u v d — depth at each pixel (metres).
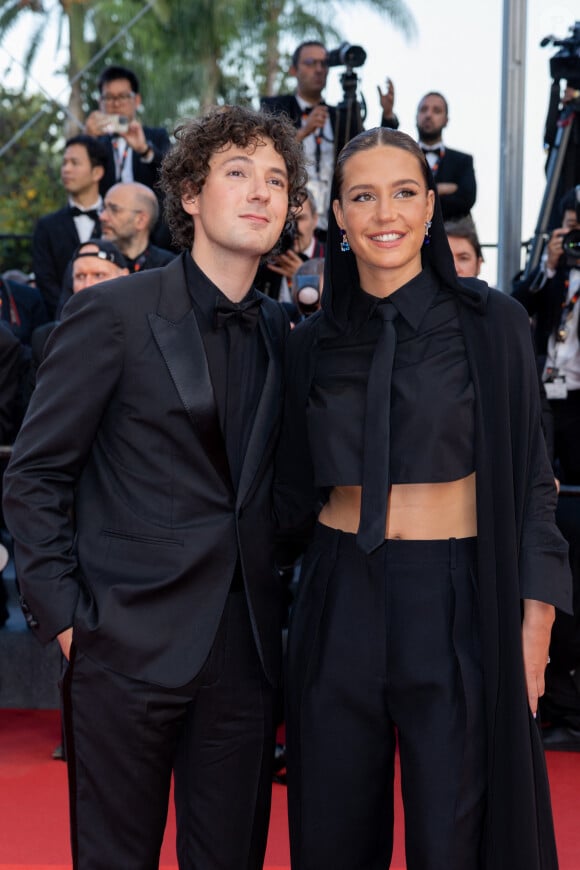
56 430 1.87
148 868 1.92
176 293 1.92
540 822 1.91
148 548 1.85
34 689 3.87
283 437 2.06
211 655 1.88
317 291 3.56
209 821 1.93
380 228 1.88
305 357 2.01
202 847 1.94
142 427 1.87
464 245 3.45
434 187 1.95
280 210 1.93
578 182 4.56
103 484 1.91
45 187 11.98
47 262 5.04
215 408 1.86
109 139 5.23
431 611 1.86
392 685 1.87
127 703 1.83
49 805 3.00
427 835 1.82
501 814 1.85
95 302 1.87
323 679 1.91
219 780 1.93
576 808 2.99
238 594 1.92
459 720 1.83
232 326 1.93
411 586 1.87
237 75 16.02
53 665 3.86
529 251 4.86
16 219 11.82
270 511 1.99
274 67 16.09
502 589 1.87
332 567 1.95
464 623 1.86
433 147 5.36
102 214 4.42
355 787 1.92
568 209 4.07
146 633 1.83
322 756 1.92
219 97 15.71
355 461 1.89
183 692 1.85
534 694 1.91
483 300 1.92
